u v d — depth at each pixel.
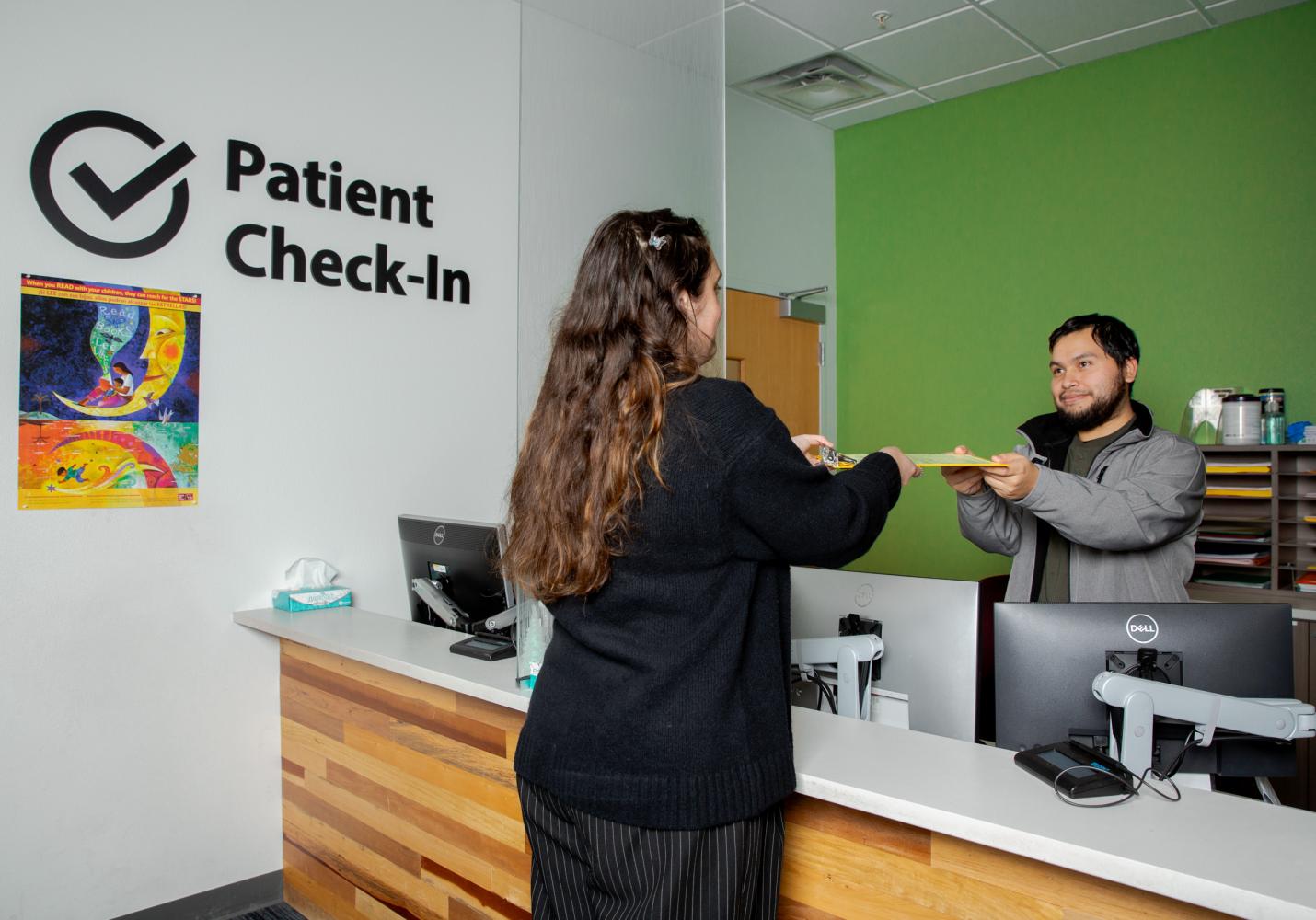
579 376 1.07
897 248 4.43
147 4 2.31
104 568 2.24
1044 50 3.67
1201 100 3.50
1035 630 1.36
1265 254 3.34
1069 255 3.85
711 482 0.99
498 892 1.75
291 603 2.46
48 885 2.16
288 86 2.57
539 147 2.25
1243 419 3.18
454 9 2.96
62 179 2.17
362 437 2.73
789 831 1.26
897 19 3.41
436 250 2.91
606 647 1.04
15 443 2.12
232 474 2.46
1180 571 1.94
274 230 2.53
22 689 2.13
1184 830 0.97
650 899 0.98
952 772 1.15
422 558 2.24
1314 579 3.04
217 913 2.42
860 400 4.59
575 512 1.03
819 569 1.67
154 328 2.32
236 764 2.45
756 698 1.03
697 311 1.12
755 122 4.23
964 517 2.09
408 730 1.99
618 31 2.22
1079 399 2.04
